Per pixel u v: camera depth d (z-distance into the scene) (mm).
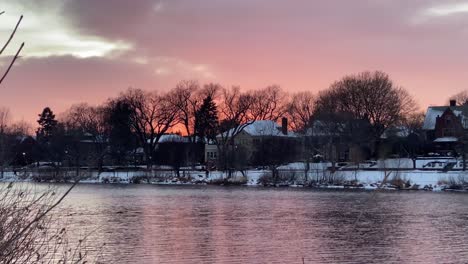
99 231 33750
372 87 103062
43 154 96875
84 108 133875
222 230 37562
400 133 108125
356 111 101938
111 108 109938
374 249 31453
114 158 109562
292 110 110688
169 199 59812
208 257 28891
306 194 66000
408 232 37156
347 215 45844
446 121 109000
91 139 112875
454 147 101250
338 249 31469
